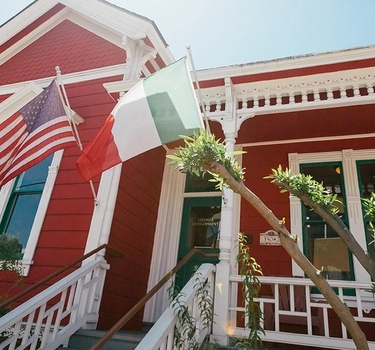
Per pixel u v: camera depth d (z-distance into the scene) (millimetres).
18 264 4941
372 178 5715
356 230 5379
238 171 2369
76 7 7320
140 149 4215
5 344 3441
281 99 5113
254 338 3041
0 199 6180
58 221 5469
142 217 6105
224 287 4039
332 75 4848
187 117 4262
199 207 6652
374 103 4688
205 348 3365
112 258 5137
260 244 5785
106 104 6375
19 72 7824
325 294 2135
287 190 2629
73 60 7344
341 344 3623
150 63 6820
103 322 4746
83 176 4207
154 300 5922
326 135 6074
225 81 5129
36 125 4941
